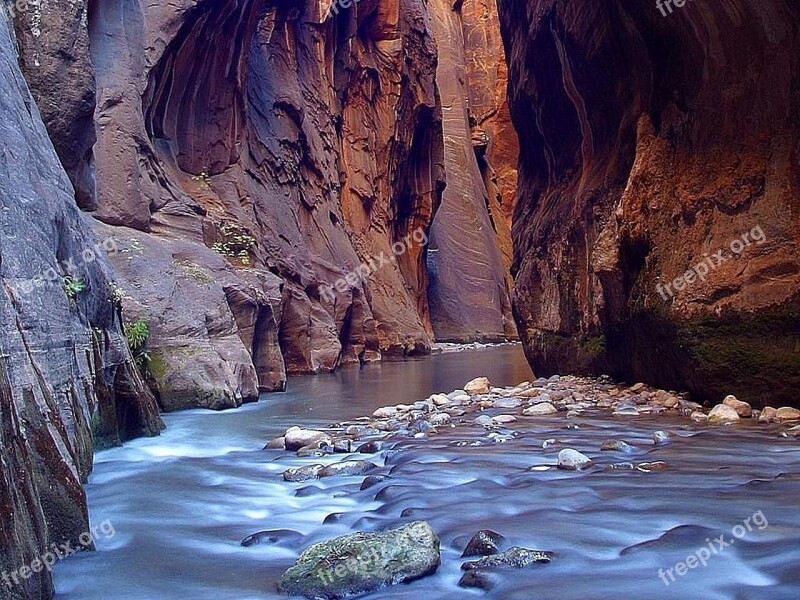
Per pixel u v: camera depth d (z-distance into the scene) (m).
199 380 11.34
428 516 4.63
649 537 4.14
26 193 5.50
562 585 3.50
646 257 9.98
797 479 5.25
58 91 11.45
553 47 14.14
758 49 8.52
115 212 13.73
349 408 11.48
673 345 9.30
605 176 12.19
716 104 9.09
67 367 5.68
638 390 10.70
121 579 3.89
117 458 7.25
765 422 7.83
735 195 8.70
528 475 5.69
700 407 8.95
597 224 12.25
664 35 9.77
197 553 4.32
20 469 3.51
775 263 8.23
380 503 5.19
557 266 14.09
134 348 10.71
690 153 9.51
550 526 4.33
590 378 12.83
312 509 5.22
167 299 11.99
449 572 3.77
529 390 11.73
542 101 15.59
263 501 5.53
